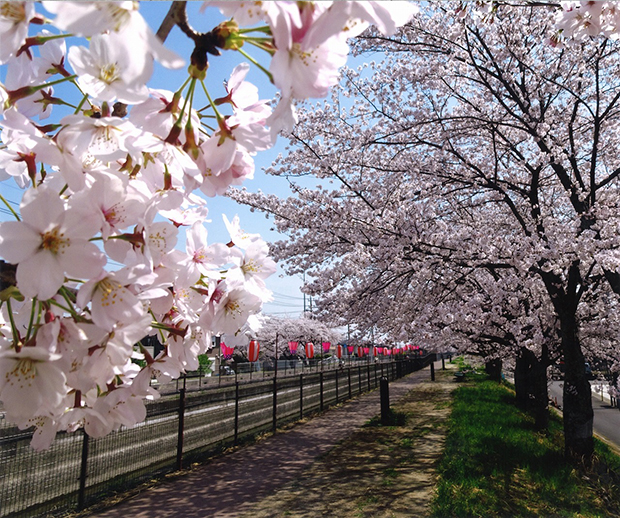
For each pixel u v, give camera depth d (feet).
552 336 30.48
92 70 2.36
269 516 16.51
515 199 31.78
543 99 23.89
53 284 2.46
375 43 25.91
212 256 3.74
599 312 28.84
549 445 28.19
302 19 2.17
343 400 54.24
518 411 41.47
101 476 18.21
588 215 21.67
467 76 24.53
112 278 2.69
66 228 2.54
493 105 28.14
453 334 35.27
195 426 25.80
